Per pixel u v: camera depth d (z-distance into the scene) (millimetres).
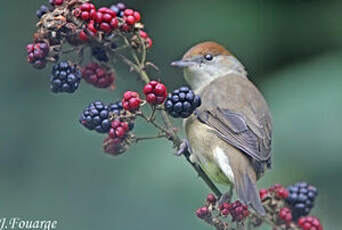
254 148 9750
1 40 13852
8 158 12242
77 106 12805
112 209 11508
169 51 14852
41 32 8016
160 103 7902
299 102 12023
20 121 12633
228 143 10000
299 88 12203
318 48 14406
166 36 14852
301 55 14438
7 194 11828
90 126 8117
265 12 14477
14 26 14141
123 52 12867
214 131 10148
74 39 8242
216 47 12031
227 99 10492
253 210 8133
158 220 11266
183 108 8000
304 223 8430
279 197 8562
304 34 14453
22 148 12359
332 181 11758
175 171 11578
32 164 12195
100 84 8523
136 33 8258
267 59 14398
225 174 9820
